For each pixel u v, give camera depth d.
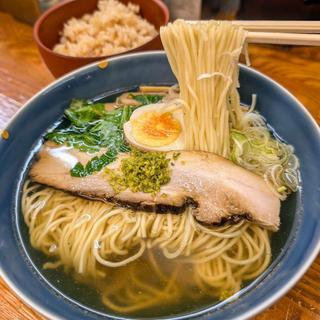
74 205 0.25
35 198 0.25
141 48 0.29
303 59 0.32
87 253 0.23
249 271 0.21
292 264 0.19
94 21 0.33
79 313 0.20
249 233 0.23
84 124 0.27
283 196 0.23
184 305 0.21
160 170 0.23
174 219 0.23
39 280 0.22
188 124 0.24
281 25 0.23
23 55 0.35
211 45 0.22
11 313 0.21
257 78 0.25
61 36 0.34
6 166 0.24
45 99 0.27
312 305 0.20
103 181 0.24
